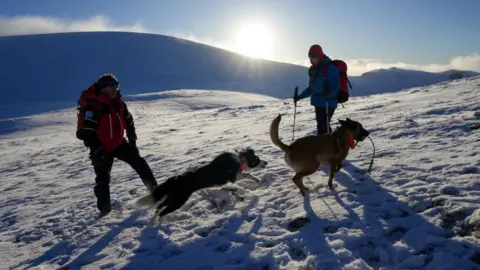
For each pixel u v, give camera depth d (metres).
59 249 5.39
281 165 7.34
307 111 16.47
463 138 7.02
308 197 5.54
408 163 6.12
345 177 6.04
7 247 5.84
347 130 5.73
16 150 25.30
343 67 7.10
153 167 9.56
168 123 23.11
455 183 4.99
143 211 6.13
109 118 5.90
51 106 111.00
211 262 4.34
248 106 26.17
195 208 5.91
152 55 189.88
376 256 3.92
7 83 153.88
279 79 181.12
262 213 5.29
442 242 3.81
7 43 178.25
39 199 8.52
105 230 5.67
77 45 188.38
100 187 6.05
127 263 4.61
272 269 4.00
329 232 4.47
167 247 4.79
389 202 4.89
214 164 5.89
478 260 3.50
